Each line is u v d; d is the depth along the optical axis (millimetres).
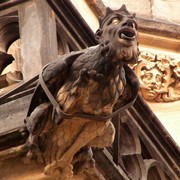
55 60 10578
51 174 10812
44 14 11414
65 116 10492
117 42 10266
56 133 10664
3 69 11750
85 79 10430
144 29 14320
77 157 10797
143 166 11633
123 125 11664
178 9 15055
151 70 14023
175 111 13898
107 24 10359
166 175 12039
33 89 10859
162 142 11984
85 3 13766
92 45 11727
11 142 10766
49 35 11328
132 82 10547
